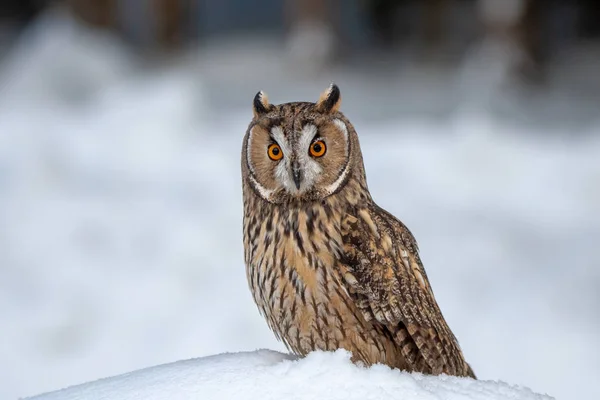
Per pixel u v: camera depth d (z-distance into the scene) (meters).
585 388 22.88
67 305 26.94
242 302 26.61
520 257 29.56
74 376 24.58
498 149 38.94
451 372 11.88
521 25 68.25
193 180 36.84
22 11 98.69
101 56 65.06
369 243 11.37
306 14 80.31
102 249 30.11
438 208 33.81
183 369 9.87
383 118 57.16
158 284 27.75
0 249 30.23
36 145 40.47
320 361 9.42
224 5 106.19
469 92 64.06
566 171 37.31
